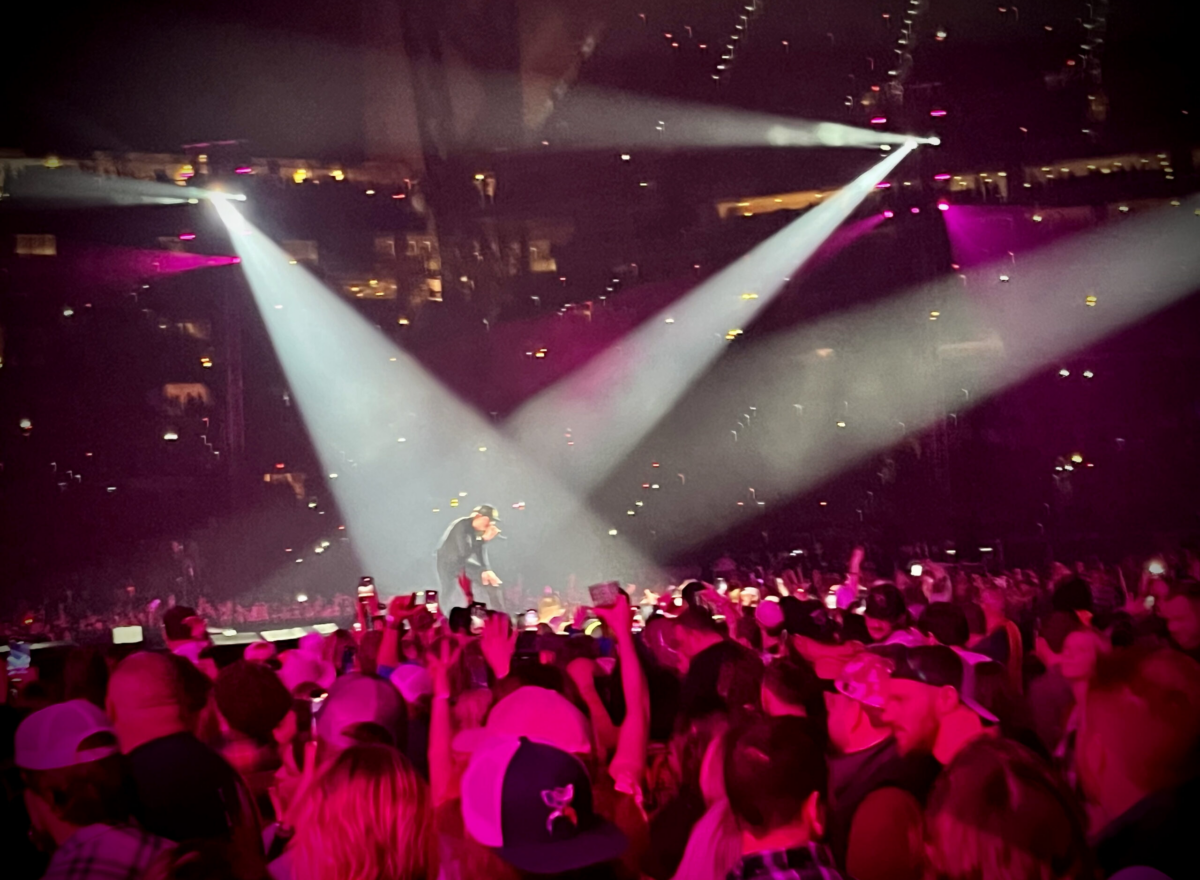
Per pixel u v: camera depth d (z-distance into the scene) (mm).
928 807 2479
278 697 4379
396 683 5242
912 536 28500
